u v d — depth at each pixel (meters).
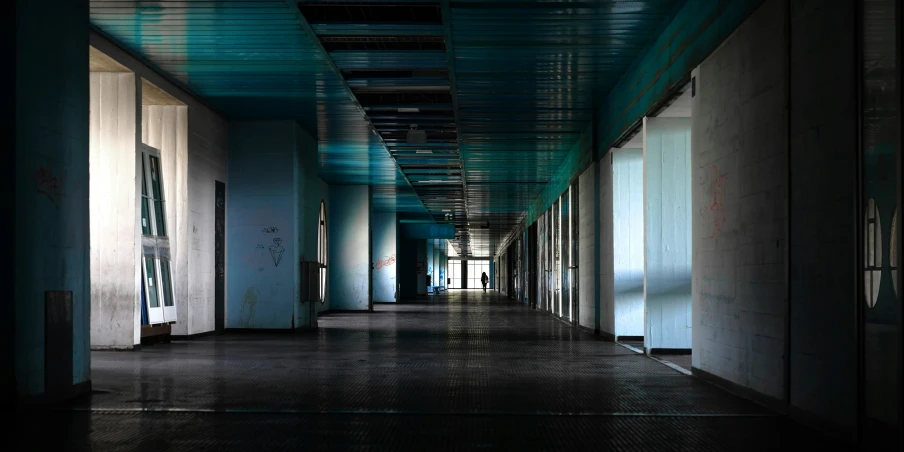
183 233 14.23
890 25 4.66
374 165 22.66
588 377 8.79
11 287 6.42
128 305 11.76
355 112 15.77
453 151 20.27
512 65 12.06
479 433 5.52
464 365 9.97
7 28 6.53
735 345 7.53
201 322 15.06
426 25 10.13
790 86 6.18
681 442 5.27
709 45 8.39
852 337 5.12
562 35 10.55
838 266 5.34
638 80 11.80
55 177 7.09
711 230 8.35
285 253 16.41
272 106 15.29
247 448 5.00
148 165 13.34
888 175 4.68
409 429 5.65
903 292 4.44
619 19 9.86
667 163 11.44
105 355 11.15
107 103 11.80
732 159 7.66
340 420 6.00
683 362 10.45
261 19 9.99
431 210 36.28
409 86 13.66
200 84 13.56
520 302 38.97
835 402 5.38
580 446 5.12
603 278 15.45
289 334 15.88
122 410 6.44
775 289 6.52
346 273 26.84
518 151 20.22
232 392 7.46
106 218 11.76
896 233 4.55
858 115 5.07
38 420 5.99
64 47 7.29
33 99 6.77
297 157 16.70
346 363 10.16
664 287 11.51
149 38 10.88
